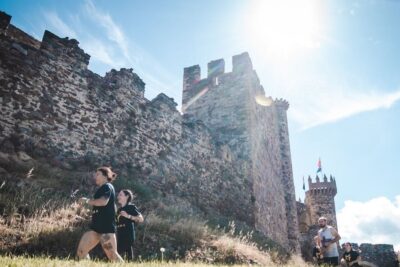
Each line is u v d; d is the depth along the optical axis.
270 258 10.62
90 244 4.52
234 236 11.52
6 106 8.95
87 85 11.33
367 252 31.33
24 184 7.50
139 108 13.18
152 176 12.72
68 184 8.71
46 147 9.59
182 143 14.93
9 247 5.41
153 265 3.91
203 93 22.52
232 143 19.66
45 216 6.73
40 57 10.17
